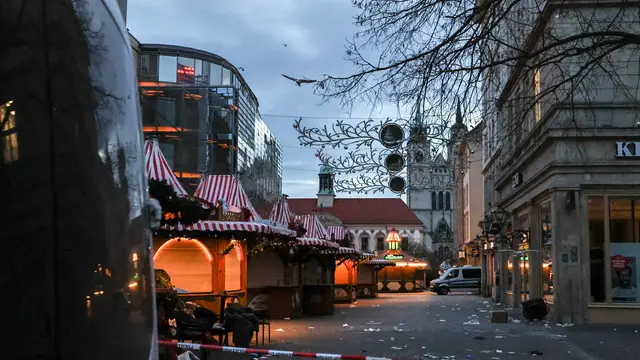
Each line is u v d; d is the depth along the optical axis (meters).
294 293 23.48
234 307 14.32
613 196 20.25
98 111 2.35
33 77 2.18
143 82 43.00
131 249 2.38
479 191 53.84
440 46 8.09
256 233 15.94
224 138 45.62
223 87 46.16
